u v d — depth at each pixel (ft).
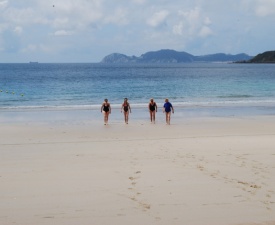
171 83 241.55
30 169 37.47
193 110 105.70
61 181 32.89
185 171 35.81
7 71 474.90
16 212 25.27
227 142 52.95
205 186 30.91
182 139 57.00
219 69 577.84
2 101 140.87
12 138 59.41
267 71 475.72
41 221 23.67
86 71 490.08
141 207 26.16
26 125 75.72
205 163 39.14
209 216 24.31
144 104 123.34
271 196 28.22
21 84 235.40
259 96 155.63
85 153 45.75
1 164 39.83
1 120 84.48
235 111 103.60
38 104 129.39
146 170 36.45
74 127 72.90
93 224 23.17
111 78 311.68
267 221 23.39
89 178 33.81
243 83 236.43
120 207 26.17
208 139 56.49
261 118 87.71
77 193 29.43
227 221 23.43
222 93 170.30
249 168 36.86
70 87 211.61
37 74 387.14
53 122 80.84
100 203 27.04
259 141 53.98
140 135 62.75
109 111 78.18
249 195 28.50
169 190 29.99
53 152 46.75
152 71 494.18
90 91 186.50
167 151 46.09
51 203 27.09
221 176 33.94
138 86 217.56
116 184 31.83
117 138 59.36
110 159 41.88
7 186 31.35
